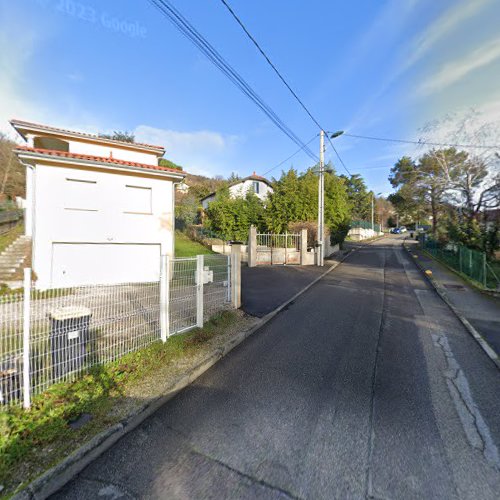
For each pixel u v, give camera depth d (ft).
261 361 14.53
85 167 35.40
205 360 13.96
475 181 56.90
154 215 39.96
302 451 8.38
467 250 39.17
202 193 133.18
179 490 7.14
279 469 7.74
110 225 37.01
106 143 46.73
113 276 37.42
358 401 10.94
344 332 18.71
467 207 56.70
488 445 8.64
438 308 24.63
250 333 18.56
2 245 41.16
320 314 22.76
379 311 23.57
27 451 7.89
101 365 12.64
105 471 7.74
